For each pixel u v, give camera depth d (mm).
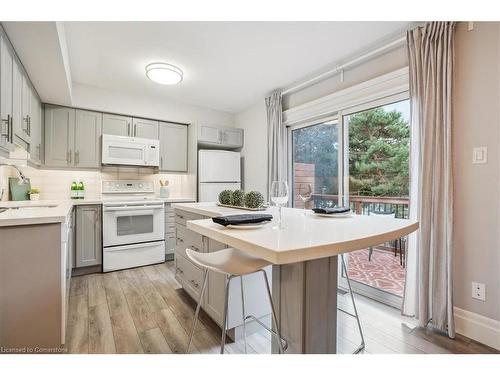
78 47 2451
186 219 2422
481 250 1770
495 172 1709
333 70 2785
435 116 1919
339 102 2822
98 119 3477
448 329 1831
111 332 1879
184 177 4363
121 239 3307
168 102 3986
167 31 2213
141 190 3961
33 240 1568
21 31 1664
